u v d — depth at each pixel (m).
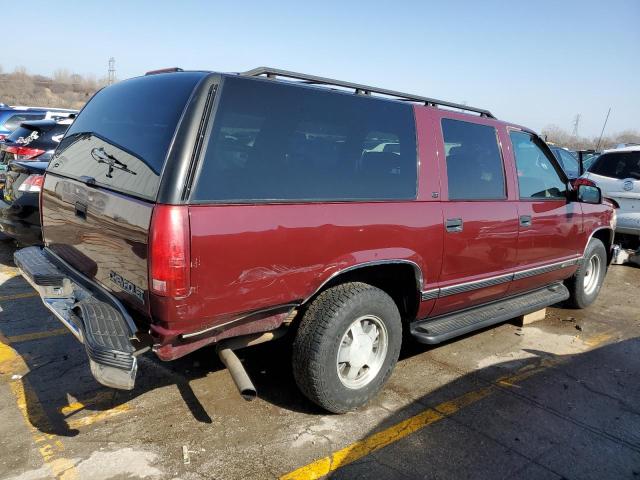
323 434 3.22
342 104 3.33
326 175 3.16
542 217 4.74
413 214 3.54
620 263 8.41
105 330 2.66
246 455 2.96
